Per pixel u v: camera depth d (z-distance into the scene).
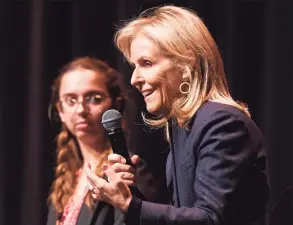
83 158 4.97
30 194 7.98
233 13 8.17
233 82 8.17
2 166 8.27
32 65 8.20
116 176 3.39
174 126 3.66
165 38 3.53
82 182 4.79
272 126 8.23
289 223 6.27
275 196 8.17
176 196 3.66
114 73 5.03
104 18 8.29
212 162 3.38
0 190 8.25
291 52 8.23
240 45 8.22
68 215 4.68
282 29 8.24
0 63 8.34
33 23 8.25
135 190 3.56
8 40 8.35
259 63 8.26
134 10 8.05
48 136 8.09
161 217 3.31
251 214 3.44
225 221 3.31
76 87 4.88
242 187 3.38
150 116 4.00
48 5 8.29
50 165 7.98
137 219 3.32
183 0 8.12
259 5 8.24
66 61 8.29
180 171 3.59
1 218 8.23
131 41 3.69
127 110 5.00
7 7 8.33
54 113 5.29
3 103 8.31
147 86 3.57
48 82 8.23
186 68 3.54
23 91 8.36
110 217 4.48
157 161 6.31
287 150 8.24
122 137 3.62
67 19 8.32
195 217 3.29
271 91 8.23
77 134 4.84
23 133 8.31
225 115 3.44
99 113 4.86
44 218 6.75
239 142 3.40
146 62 3.58
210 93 3.57
